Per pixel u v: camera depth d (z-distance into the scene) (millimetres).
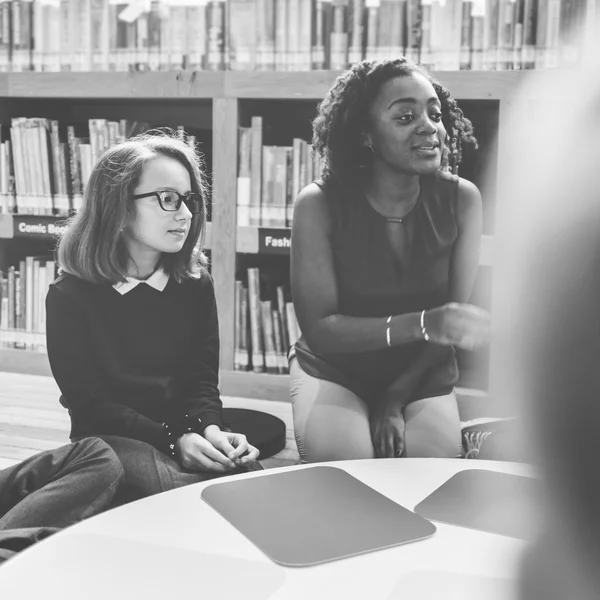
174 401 1655
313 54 2627
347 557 690
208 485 895
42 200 2939
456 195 1748
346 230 1712
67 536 739
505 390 258
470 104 2609
